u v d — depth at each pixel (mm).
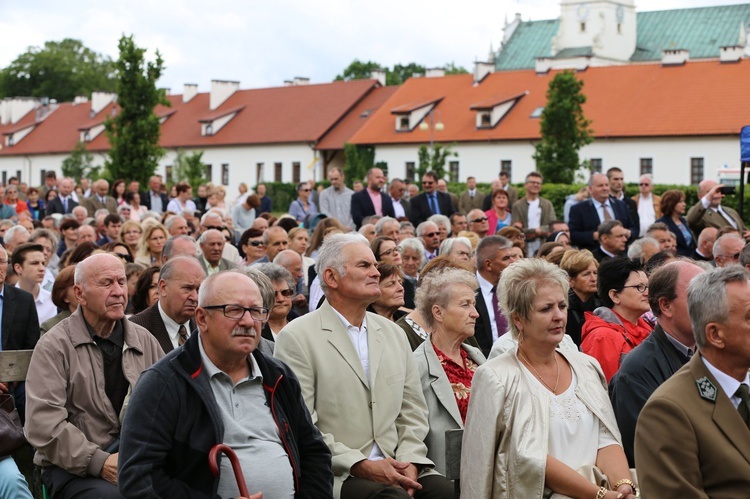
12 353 7062
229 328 5500
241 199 28797
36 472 6934
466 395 7465
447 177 67938
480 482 5816
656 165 69750
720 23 115875
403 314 9961
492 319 10133
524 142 74812
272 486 5535
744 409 5191
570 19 117062
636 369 6344
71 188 24891
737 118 67875
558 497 5727
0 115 111250
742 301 5129
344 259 7117
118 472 5344
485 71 81688
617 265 8055
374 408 6984
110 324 7070
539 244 16938
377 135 81500
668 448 5059
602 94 74438
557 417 5883
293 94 91562
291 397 5828
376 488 6539
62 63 125500
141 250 13773
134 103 47969
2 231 17078
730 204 29547
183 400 5418
